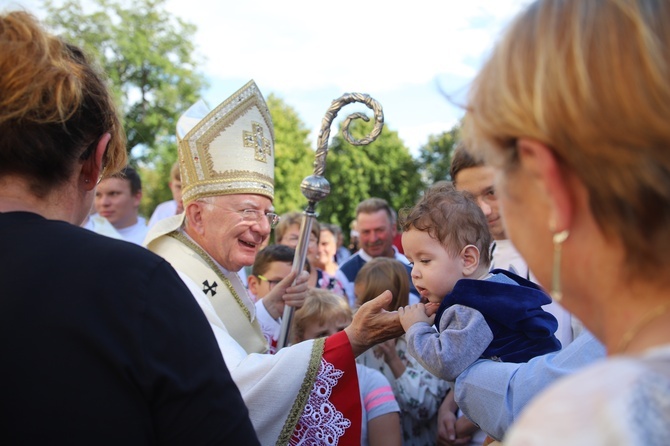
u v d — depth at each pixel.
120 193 5.28
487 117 0.80
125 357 1.05
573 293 0.80
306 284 2.53
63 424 1.02
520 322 1.77
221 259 2.24
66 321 1.04
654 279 0.71
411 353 1.78
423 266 1.95
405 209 2.26
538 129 0.73
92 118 1.22
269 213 2.34
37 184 1.17
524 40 0.78
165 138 28.42
